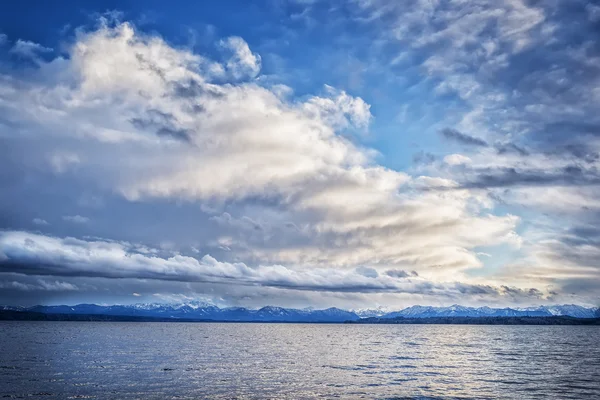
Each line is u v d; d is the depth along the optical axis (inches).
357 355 5821.9
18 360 4375.0
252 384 3120.1
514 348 7396.7
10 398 2539.4
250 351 6323.8
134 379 3243.1
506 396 2775.6
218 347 6993.1
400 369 4185.5
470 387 3107.8
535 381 3408.0
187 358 4955.7
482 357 5595.5
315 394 2783.0
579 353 6284.5
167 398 2568.9
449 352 6471.5
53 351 5447.8
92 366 3976.4
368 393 2839.6
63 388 2834.6
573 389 3041.3
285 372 3843.5
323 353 6127.0
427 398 2691.9
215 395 2687.0
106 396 2603.3
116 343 7288.4
